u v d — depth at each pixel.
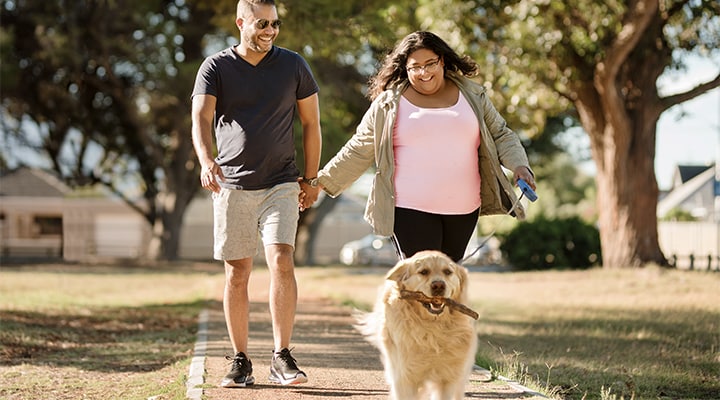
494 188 5.24
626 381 6.41
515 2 18.89
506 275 21.42
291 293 5.50
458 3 19.55
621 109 19.55
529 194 4.96
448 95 5.17
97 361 7.74
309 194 5.82
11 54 28.28
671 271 19.08
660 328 10.44
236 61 5.45
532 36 19.47
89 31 27.83
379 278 21.23
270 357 7.13
